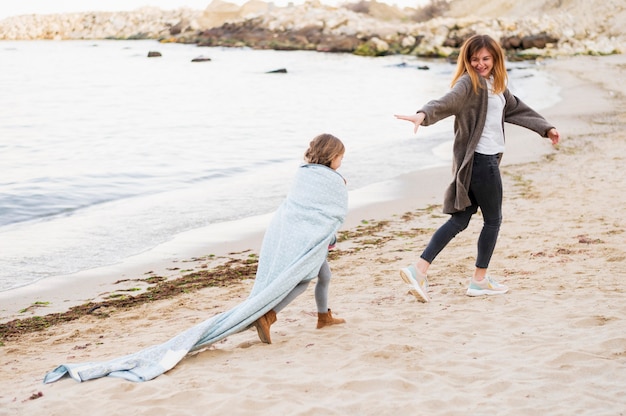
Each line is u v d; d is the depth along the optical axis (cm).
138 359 439
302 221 469
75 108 2820
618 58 5581
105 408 377
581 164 1347
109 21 12188
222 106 2862
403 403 364
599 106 2369
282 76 4428
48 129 2198
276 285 454
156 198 1221
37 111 2709
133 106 2886
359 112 2630
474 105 514
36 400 400
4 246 918
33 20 12594
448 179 1324
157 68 5297
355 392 384
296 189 480
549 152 1520
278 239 473
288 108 2773
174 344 446
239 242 935
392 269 742
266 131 2133
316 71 4828
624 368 396
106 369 433
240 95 3322
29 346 567
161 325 600
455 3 12281
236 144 1880
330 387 391
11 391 427
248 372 423
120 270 816
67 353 532
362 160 1567
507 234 842
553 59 5653
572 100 2636
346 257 816
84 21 12569
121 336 575
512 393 372
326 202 471
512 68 4675
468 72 512
